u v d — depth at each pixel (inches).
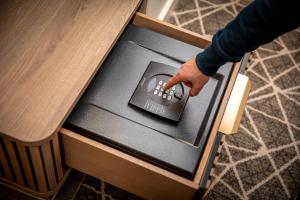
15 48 35.6
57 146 35.8
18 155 37.4
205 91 38.6
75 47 36.5
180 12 71.5
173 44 41.9
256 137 58.6
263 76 65.1
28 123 31.8
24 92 33.3
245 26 28.6
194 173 35.8
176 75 35.2
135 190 41.0
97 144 34.7
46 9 38.5
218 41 31.0
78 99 34.6
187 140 35.8
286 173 55.9
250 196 53.4
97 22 38.5
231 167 55.4
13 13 37.8
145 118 36.4
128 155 34.4
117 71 39.0
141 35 42.1
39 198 47.5
